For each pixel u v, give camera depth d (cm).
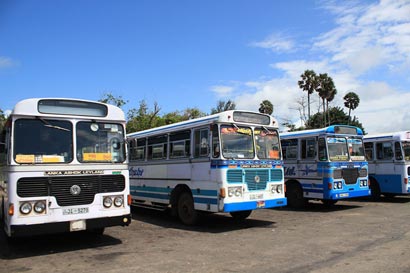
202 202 1159
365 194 1597
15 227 794
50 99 875
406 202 1789
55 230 827
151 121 3906
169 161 1332
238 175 1123
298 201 1625
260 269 698
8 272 717
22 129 836
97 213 878
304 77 5241
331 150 1518
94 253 854
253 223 1255
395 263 711
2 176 932
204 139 1172
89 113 916
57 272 712
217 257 797
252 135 1189
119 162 929
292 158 1652
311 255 789
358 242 904
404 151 1744
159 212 1603
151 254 837
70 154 870
